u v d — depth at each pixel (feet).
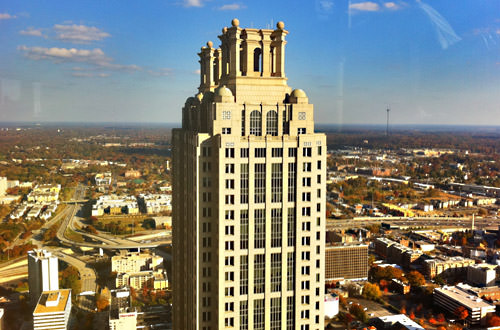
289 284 427.74
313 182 422.00
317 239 430.20
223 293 412.77
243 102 421.59
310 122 425.28
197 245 422.82
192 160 440.04
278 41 428.56
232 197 406.41
